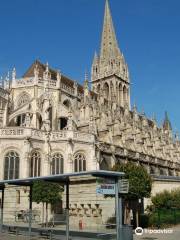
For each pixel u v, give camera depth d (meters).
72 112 67.88
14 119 63.44
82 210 31.55
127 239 22.33
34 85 67.75
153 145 93.50
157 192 53.41
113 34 128.25
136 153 78.19
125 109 92.31
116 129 76.25
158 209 44.25
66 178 24.05
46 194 36.69
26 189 45.56
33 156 51.28
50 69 80.19
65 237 25.50
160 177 58.25
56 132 53.25
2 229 30.86
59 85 69.56
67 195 24.19
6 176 49.84
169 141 105.62
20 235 28.70
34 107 62.41
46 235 27.14
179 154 111.31
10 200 46.06
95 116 73.12
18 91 68.94
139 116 99.06
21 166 49.94
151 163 83.69
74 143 52.91
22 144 50.78
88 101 73.50
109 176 22.38
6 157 50.50
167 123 130.12
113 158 66.81
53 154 52.72
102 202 31.38
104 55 125.50
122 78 123.75
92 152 54.44
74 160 52.50
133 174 37.75
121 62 125.31
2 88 67.56
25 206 45.91
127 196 36.22
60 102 69.38
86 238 24.88
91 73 126.69
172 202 48.22
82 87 87.12
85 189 31.48
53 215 35.00
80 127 67.81
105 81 122.31
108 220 31.86
